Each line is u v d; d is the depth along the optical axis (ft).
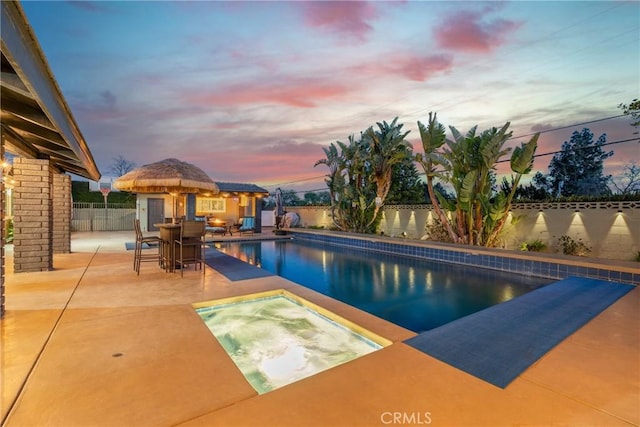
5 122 14.74
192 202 38.34
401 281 24.77
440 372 8.77
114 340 10.75
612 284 20.56
